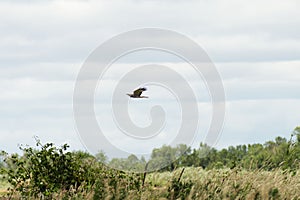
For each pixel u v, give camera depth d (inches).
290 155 2432.3
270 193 2084.2
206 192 2096.5
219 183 2174.0
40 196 2250.2
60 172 2281.0
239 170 2292.1
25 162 2301.9
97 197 2074.3
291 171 2343.8
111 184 2143.2
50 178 2276.1
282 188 2117.4
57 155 2287.2
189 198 2055.9
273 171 2294.5
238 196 2052.2
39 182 2253.9
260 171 2287.2
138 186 2170.3
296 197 2103.8
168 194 2089.1
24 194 2246.6
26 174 2269.9
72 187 2206.0
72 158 2306.8
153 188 2181.3
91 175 2277.3
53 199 2188.7
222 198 2081.7
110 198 2063.2
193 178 2218.3
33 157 2284.7
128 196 2074.3
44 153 2279.8
